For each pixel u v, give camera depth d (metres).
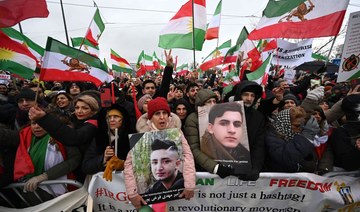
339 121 4.08
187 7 5.41
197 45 5.34
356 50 2.94
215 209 2.67
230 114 2.61
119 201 2.59
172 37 5.45
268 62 4.91
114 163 2.41
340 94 6.02
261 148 2.71
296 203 2.66
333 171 2.76
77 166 2.73
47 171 2.53
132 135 2.36
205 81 11.73
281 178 2.59
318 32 3.97
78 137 2.55
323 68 4.11
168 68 3.67
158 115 2.50
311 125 2.62
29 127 2.71
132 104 4.44
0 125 3.59
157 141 2.35
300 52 6.26
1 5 2.99
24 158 2.54
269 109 3.05
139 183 2.30
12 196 2.64
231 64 7.85
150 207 2.41
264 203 2.66
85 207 2.61
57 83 9.10
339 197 2.68
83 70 3.35
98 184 2.57
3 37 3.62
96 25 7.24
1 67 3.62
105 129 2.67
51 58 3.05
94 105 3.10
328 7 3.87
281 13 4.42
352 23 2.96
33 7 3.05
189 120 2.83
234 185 2.61
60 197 2.50
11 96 5.83
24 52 3.79
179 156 2.35
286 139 2.68
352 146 2.62
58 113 2.91
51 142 2.63
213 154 2.59
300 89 6.26
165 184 2.32
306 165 2.71
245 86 2.79
